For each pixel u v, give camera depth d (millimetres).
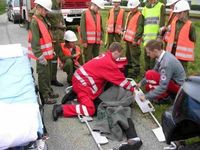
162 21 4855
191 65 5785
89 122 3498
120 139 3129
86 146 3061
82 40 5086
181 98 2258
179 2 4156
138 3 4992
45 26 3914
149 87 3881
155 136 3229
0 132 2082
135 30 4977
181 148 2549
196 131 2373
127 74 4855
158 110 3744
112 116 3314
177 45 4188
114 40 5801
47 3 3834
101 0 5035
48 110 3838
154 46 3641
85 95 3658
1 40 8695
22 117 2229
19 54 3805
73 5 8883
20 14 11125
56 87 4609
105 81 3740
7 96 2779
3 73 3287
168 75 3633
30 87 2977
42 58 3836
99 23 5105
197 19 13875
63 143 3111
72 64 4590
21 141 2109
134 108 3816
